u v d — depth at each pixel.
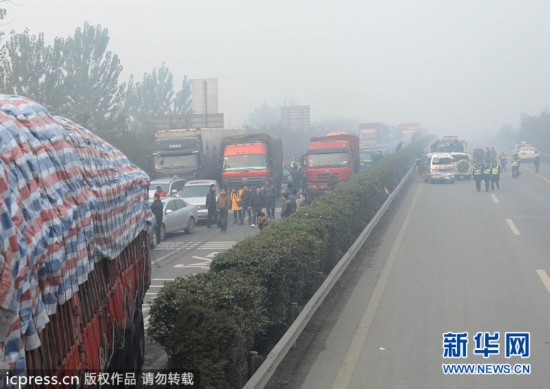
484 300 12.20
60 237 4.27
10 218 3.48
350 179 24.78
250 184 33.41
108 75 42.91
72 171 5.13
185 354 5.84
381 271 15.24
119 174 7.31
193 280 7.33
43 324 3.88
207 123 49.31
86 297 5.30
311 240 11.43
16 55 31.02
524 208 27.67
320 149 36.06
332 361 9.10
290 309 10.40
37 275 3.84
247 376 7.73
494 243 18.86
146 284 9.49
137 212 8.36
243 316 7.15
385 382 8.26
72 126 6.77
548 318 10.88
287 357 9.30
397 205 30.09
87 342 5.21
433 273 14.81
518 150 65.62
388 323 10.89
